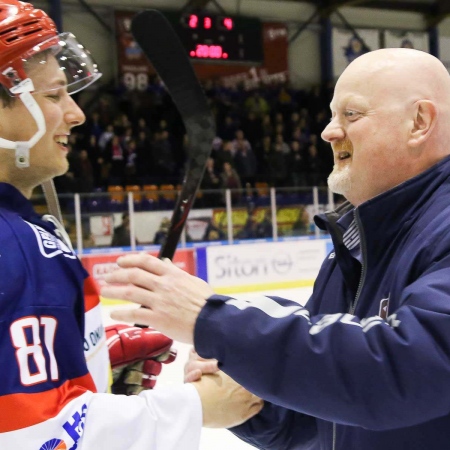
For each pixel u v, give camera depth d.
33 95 1.29
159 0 14.81
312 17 16.62
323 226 1.64
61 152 1.37
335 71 16.89
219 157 12.87
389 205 1.42
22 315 1.12
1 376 1.09
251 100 15.03
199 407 1.30
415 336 1.12
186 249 9.10
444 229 1.28
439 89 1.47
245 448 3.22
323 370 1.16
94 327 1.32
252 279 9.45
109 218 8.62
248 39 15.66
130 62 14.18
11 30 1.26
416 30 17.77
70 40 1.38
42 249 1.20
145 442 1.20
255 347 1.19
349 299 1.58
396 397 1.12
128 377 1.63
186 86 1.45
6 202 1.25
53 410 1.12
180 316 1.24
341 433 1.45
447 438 1.25
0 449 1.08
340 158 1.57
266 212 9.68
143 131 12.87
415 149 1.46
